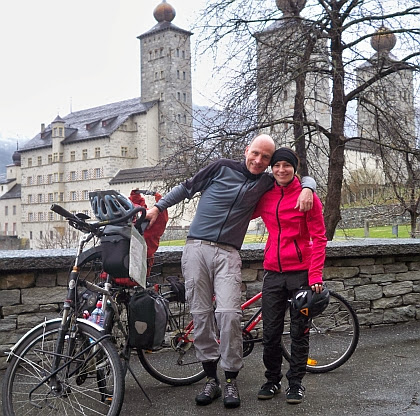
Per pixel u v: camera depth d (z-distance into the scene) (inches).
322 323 186.7
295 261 147.3
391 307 239.6
